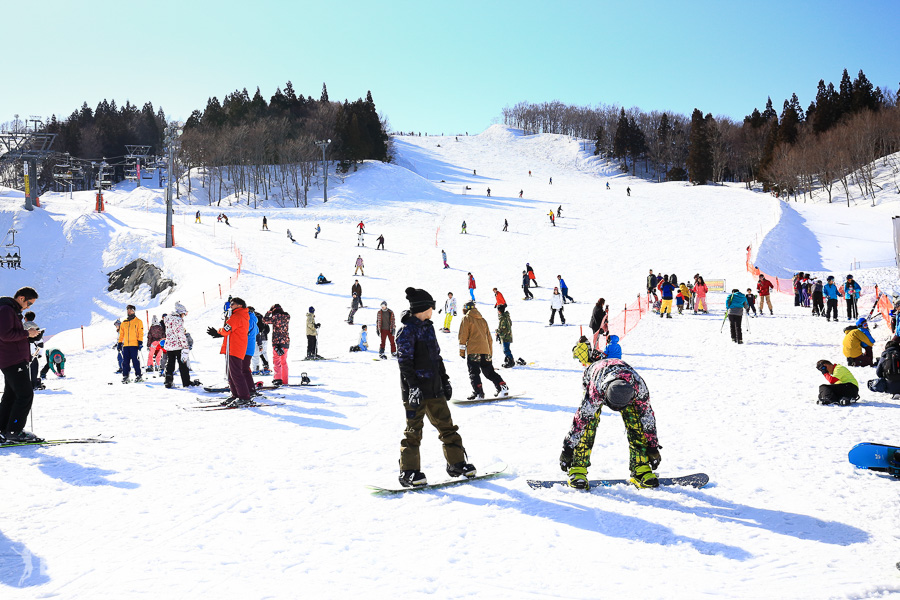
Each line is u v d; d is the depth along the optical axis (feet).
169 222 141.79
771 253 119.75
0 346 21.33
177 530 13.85
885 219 170.81
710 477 17.75
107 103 532.32
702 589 10.84
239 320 30.86
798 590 10.69
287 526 14.14
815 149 284.20
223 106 444.55
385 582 11.25
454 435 17.84
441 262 133.49
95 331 94.63
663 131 436.76
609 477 17.92
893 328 49.49
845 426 24.11
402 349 17.31
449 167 421.18
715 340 56.85
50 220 179.22
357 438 23.73
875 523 13.80
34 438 22.03
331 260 134.41
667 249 135.33
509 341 46.32
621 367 16.67
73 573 11.56
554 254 138.41
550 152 514.27
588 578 11.36
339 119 343.67
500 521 14.40
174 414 28.71
